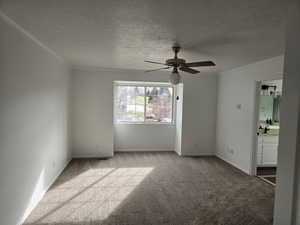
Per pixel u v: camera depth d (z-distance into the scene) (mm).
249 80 4129
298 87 1615
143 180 3762
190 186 3525
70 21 2082
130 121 5977
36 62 2758
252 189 3436
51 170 3471
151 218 2547
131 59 3896
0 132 1931
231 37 2480
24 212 2459
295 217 1671
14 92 2176
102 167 4434
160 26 2174
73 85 4969
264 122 5059
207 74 5477
